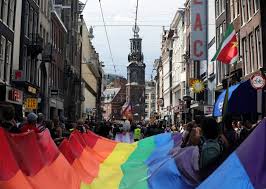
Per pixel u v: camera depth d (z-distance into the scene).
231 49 16.89
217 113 16.61
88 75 77.50
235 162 5.31
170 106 70.56
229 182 5.21
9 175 5.69
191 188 6.83
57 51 41.75
